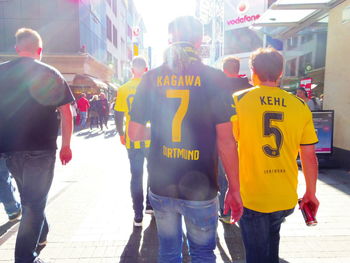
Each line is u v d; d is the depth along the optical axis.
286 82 9.18
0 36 20.94
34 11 21.08
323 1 6.27
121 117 3.59
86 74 23.08
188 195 1.73
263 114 1.81
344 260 2.81
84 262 2.80
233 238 3.28
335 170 6.11
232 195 1.71
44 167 2.48
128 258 2.88
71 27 21.50
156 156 1.82
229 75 3.53
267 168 1.80
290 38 8.91
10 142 2.41
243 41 23.25
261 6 21.97
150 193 1.88
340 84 6.30
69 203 4.33
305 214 1.88
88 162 7.23
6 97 2.41
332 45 6.54
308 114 1.86
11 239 3.26
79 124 18.16
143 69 3.54
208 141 1.73
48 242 3.18
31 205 2.45
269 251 1.87
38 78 2.41
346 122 6.11
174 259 1.90
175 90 1.75
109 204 4.29
